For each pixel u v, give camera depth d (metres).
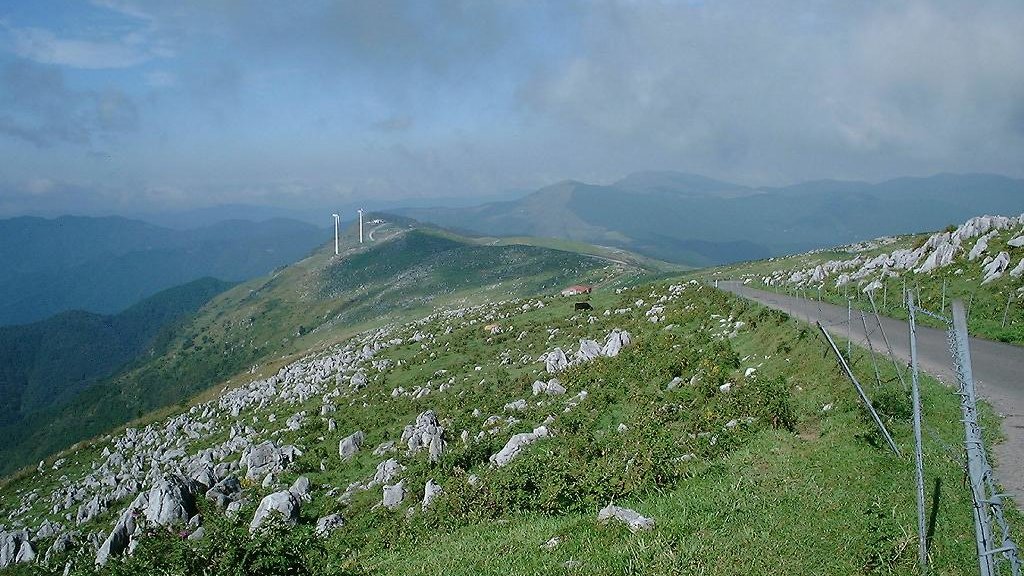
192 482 42.44
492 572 18.09
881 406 24.03
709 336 51.09
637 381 43.91
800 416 27.59
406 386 74.31
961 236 55.84
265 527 19.66
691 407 33.00
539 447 34.00
